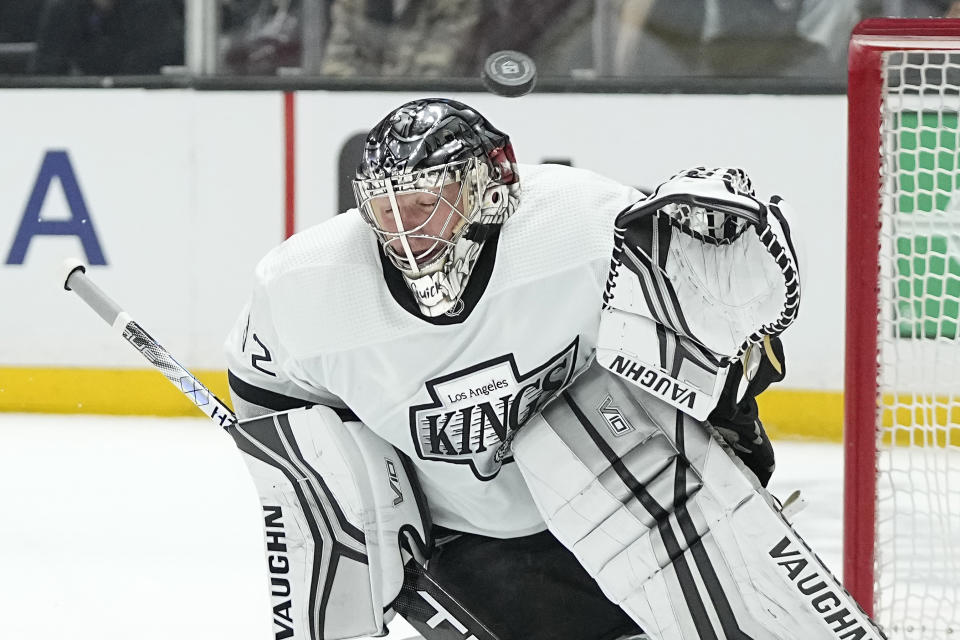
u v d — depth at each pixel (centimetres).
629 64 1978
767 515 680
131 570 1205
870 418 926
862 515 928
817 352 1919
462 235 695
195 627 1026
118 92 2053
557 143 1989
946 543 970
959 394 1556
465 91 1997
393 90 2005
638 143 1972
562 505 729
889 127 927
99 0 2062
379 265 724
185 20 2062
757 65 1952
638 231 656
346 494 759
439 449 768
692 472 707
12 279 2077
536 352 731
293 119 2025
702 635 706
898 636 936
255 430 767
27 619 1054
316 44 2034
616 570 721
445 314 707
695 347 678
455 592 821
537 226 717
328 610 773
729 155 1956
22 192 2080
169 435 1884
